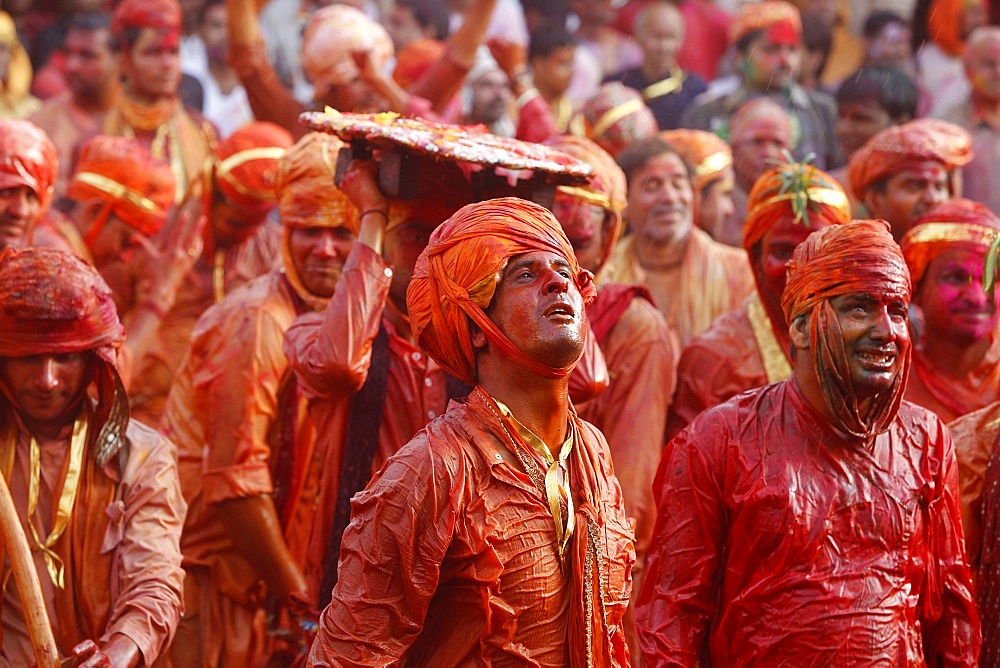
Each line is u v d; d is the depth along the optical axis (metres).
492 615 10.11
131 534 13.00
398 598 10.09
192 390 16.36
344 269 13.66
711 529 11.95
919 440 11.98
